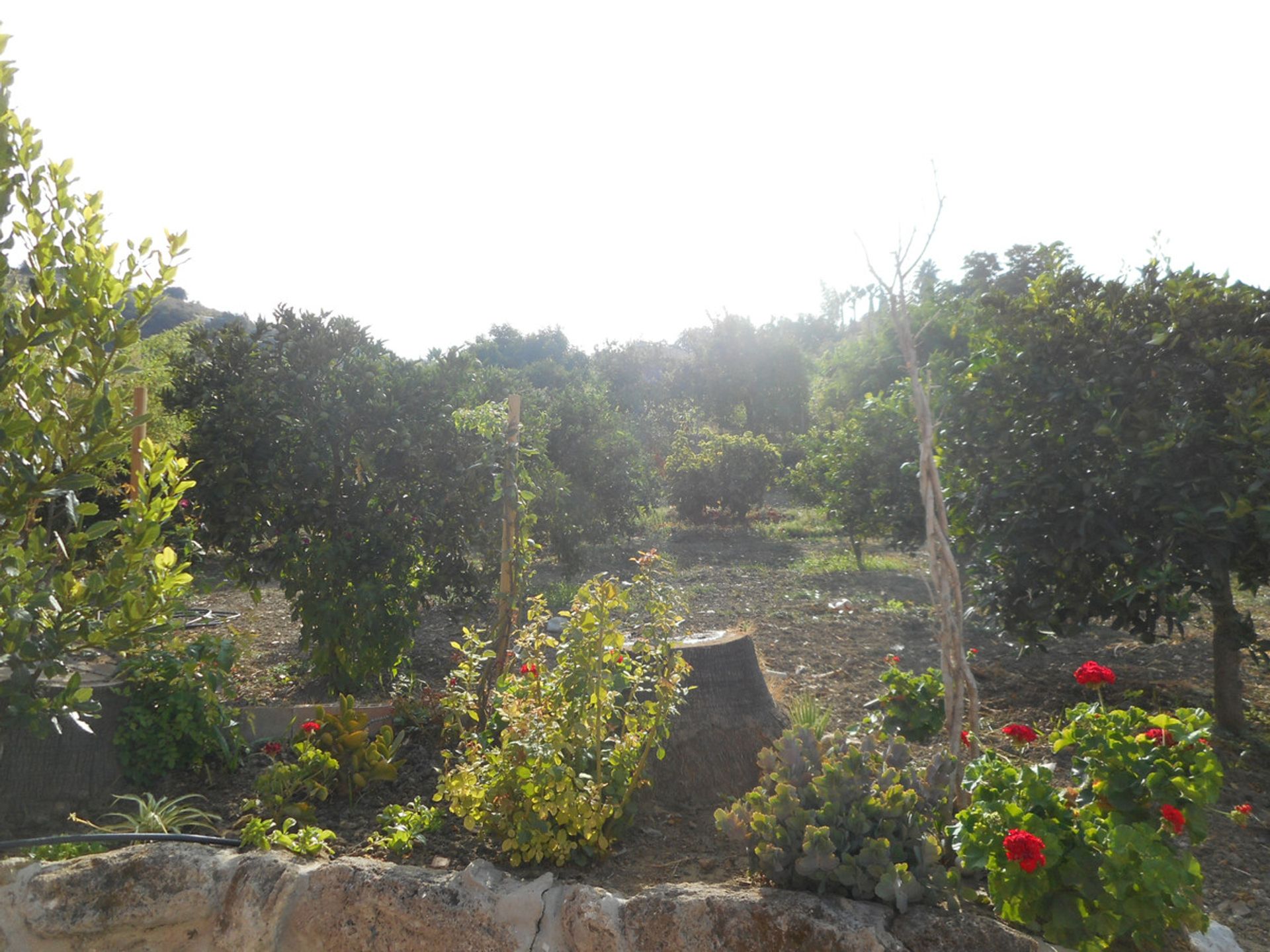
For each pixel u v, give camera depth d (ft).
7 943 11.46
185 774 15.01
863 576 38.09
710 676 15.42
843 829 10.98
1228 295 17.65
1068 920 10.01
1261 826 14.15
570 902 11.16
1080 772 11.67
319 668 20.12
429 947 10.98
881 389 48.42
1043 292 19.84
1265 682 21.83
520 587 18.02
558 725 12.71
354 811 13.97
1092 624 27.04
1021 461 18.76
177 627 14.32
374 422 20.54
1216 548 16.33
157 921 11.46
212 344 21.76
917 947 9.82
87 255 12.91
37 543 12.64
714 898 10.60
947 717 12.23
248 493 20.15
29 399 12.82
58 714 12.34
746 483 58.75
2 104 12.13
